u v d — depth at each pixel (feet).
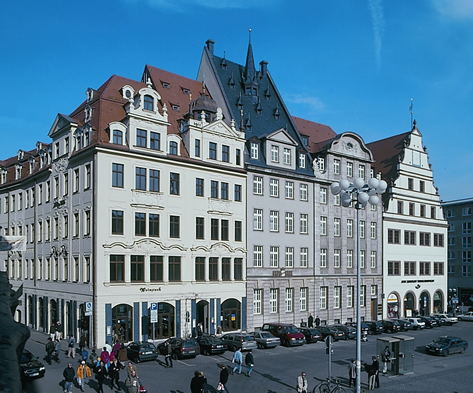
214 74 183.32
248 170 161.07
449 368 111.04
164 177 140.67
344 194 74.43
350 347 137.90
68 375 82.38
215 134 153.79
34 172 171.73
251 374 100.99
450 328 188.44
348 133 191.62
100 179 128.26
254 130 175.73
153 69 174.29
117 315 128.77
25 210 176.96
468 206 291.17
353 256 190.90
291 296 169.78
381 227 202.80
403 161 215.51
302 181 176.24
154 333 133.59
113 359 91.35
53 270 150.92
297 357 120.78
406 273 211.82
